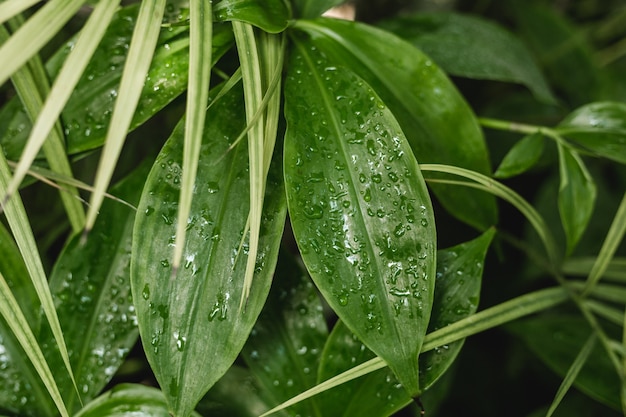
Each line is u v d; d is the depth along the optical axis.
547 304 0.70
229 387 0.68
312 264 0.59
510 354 1.06
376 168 0.61
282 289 0.67
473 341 1.06
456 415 1.04
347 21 0.67
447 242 0.89
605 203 1.04
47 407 0.66
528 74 0.79
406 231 0.60
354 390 0.65
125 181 0.67
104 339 0.66
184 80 0.64
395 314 0.59
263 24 0.62
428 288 0.60
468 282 0.65
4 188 0.60
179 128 0.62
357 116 0.62
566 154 0.71
